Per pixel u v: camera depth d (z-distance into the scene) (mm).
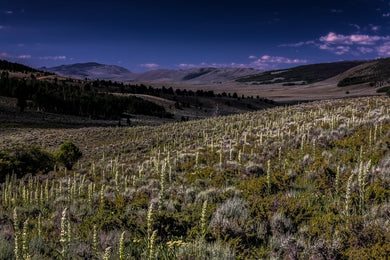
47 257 5496
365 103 33438
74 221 8320
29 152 25625
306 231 5832
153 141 36844
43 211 10289
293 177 10039
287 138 18781
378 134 13664
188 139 33750
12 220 9047
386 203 6457
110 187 14250
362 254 4609
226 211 6883
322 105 40438
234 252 5145
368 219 5922
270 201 7230
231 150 15844
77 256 5414
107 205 9250
